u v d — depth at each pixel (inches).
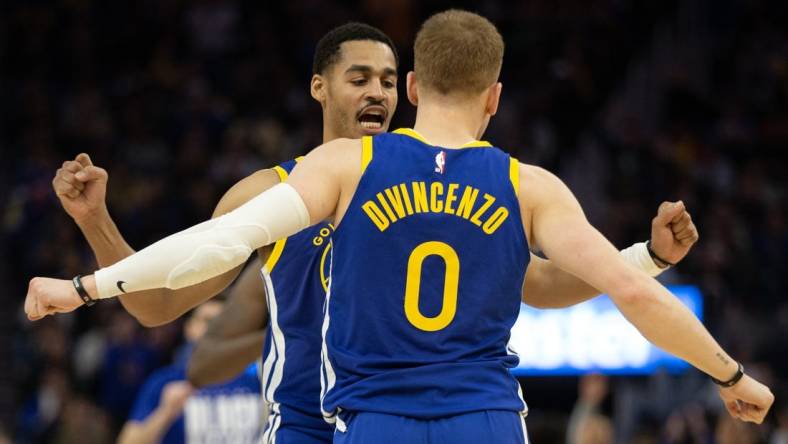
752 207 1256.2
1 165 1208.8
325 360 257.8
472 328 251.3
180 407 520.4
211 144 1233.4
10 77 1307.8
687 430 860.0
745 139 1360.7
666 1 1445.6
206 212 1146.0
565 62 1353.3
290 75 1349.7
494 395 249.0
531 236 263.0
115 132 1235.2
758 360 1066.1
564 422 796.6
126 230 1117.1
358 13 1409.9
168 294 309.1
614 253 247.3
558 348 997.2
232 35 1374.3
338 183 255.8
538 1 1417.3
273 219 247.4
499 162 261.4
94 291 245.4
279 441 306.7
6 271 1106.1
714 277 1094.4
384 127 335.3
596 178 1246.9
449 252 252.2
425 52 268.5
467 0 1414.9
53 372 954.1
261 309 391.9
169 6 1375.5
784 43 1456.7
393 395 246.7
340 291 254.8
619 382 987.9
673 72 1412.4
